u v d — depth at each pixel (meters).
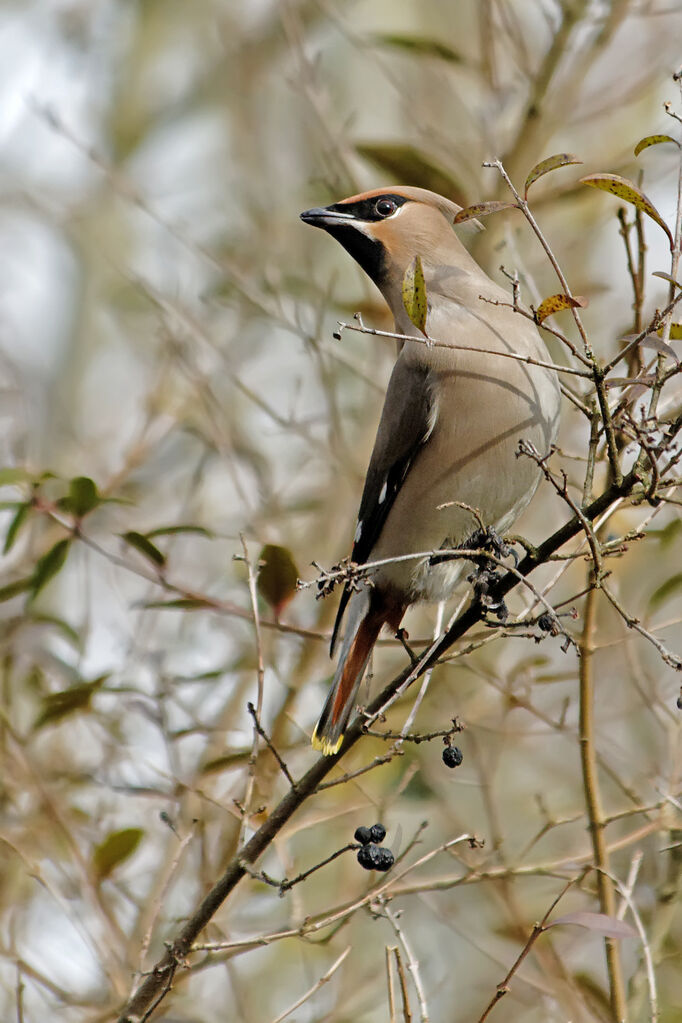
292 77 14.42
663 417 9.09
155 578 10.34
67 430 15.09
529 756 13.12
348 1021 10.63
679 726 10.23
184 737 11.16
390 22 16.69
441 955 12.38
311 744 9.72
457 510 9.52
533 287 9.77
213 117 17.91
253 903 10.84
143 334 16.28
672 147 12.94
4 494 12.45
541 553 7.91
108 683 11.28
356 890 11.48
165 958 7.87
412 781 11.27
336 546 12.75
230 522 13.50
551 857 11.23
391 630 9.95
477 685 12.50
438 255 10.30
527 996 11.12
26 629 11.06
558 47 12.57
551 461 11.16
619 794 12.54
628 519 11.84
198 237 16.11
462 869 11.94
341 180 13.03
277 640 11.81
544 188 13.05
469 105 14.78
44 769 11.31
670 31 14.16
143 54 17.97
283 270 14.69
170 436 14.08
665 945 10.41
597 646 9.32
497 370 9.38
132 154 17.67
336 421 12.51
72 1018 9.87
